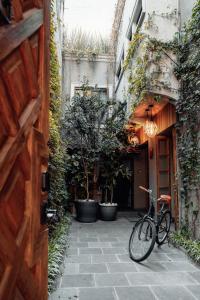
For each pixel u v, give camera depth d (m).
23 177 1.00
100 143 6.94
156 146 6.72
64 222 5.49
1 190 0.80
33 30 1.09
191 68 4.23
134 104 5.35
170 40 4.62
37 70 1.19
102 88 9.20
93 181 7.48
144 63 4.64
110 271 3.33
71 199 7.84
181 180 4.68
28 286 1.04
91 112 6.84
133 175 9.13
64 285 2.88
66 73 9.14
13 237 0.90
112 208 7.09
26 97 1.03
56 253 3.35
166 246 4.44
